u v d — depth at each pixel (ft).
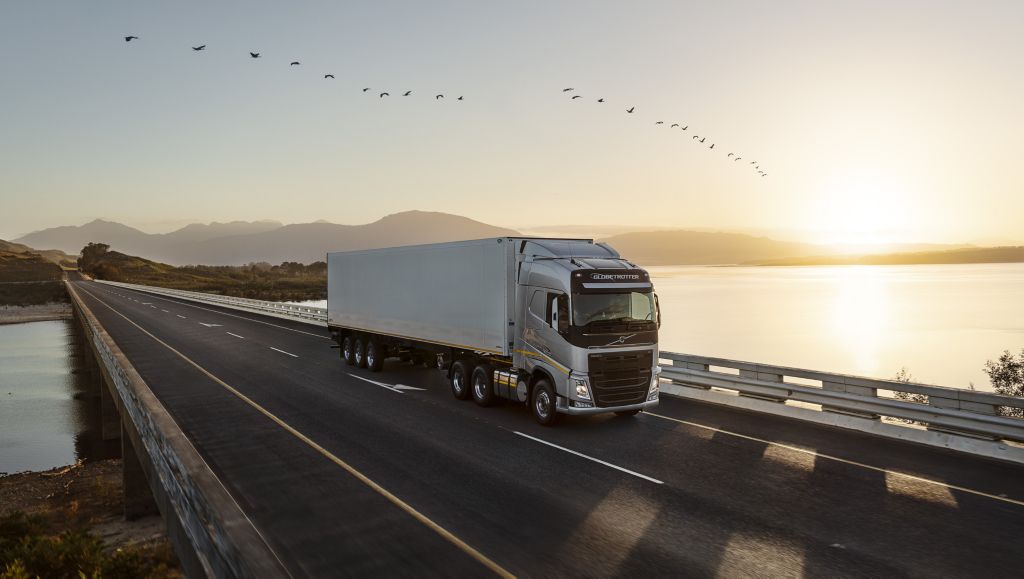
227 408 52.06
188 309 189.88
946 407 39.88
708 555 24.30
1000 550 24.57
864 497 30.58
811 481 33.01
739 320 419.54
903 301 644.69
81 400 121.19
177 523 25.17
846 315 464.24
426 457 37.68
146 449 35.45
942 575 22.58
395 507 29.55
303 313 142.72
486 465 36.06
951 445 38.73
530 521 27.78
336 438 42.27
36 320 326.03
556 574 22.79
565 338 43.21
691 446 40.14
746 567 23.26
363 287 70.54
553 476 34.01
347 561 23.97
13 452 83.71
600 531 26.66
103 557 36.73
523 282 47.39
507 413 49.96
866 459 36.94
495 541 25.67
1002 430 36.22
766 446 40.04
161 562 38.99
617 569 23.15
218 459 37.78
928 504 29.53
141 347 95.91
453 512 28.89
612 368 43.65
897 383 42.29
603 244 50.85
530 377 47.52
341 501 30.40
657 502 30.04
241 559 16.07
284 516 28.60
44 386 136.77
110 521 50.57
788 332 344.69
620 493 31.35
